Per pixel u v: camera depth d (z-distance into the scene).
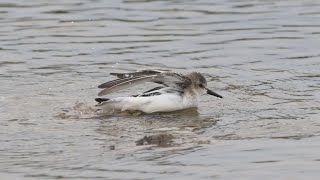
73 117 15.51
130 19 24.22
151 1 26.31
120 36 22.41
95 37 22.30
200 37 22.22
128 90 17.67
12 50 20.88
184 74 16.59
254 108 16.06
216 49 21.08
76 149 13.32
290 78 18.36
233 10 25.08
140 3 26.08
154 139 13.71
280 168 12.09
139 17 24.42
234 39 22.00
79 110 15.95
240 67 19.42
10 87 17.62
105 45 21.50
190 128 14.71
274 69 19.17
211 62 19.92
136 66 19.58
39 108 16.08
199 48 21.19
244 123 14.92
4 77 18.44
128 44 21.62
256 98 16.83
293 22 23.55
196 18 24.22
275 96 16.94
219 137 13.96
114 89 15.64
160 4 25.94
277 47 21.16
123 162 12.53
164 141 13.68
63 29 23.09
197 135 14.14
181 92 16.25
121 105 15.95
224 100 16.83
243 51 20.86
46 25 23.50
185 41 21.84
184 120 15.41
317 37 21.97
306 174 11.80
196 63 19.84
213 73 18.97
